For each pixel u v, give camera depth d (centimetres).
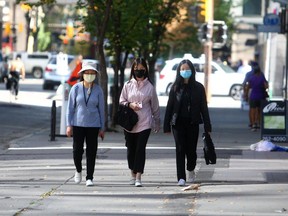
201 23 9625
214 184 3400
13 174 3734
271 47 10725
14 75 9631
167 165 4041
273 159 4291
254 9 17112
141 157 3347
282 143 5119
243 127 6669
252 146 4769
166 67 11012
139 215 2739
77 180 3441
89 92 3366
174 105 3359
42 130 6303
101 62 5878
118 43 6291
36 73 16962
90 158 3381
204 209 2828
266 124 5134
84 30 6184
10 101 9388
